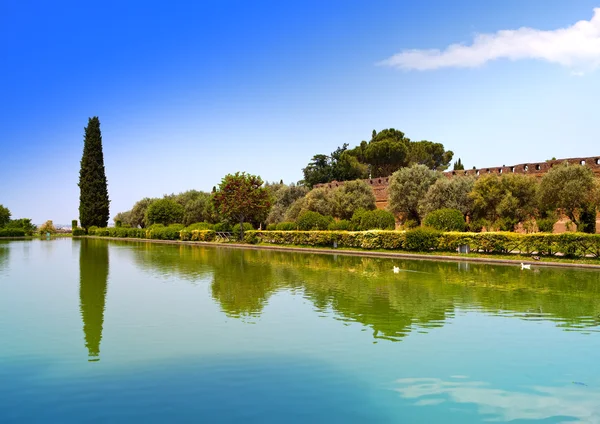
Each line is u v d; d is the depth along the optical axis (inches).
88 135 2153.1
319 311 350.9
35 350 255.9
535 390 203.0
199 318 328.5
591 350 255.9
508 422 174.4
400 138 2293.3
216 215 1847.9
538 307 366.0
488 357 244.1
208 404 189.0
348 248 1036.5
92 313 345.4
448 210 941.8
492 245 803.4
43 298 408.5
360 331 293.4
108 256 906.1
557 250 724.0
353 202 1503.4
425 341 271.9
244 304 378.6
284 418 177.2
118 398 194.9
